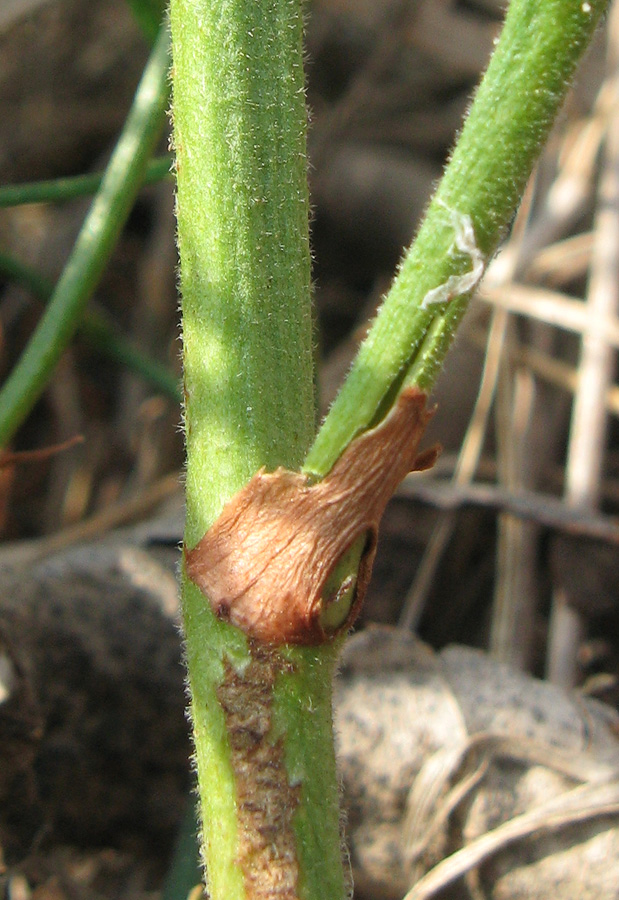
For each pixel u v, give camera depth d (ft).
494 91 0.16
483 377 0.42
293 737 0.17
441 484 0.37
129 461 0.53
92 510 0.52
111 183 0.26
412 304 0.16
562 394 0.44
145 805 0.29
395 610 0.36
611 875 0.25
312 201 0.59
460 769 0.26
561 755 0.26
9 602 0.28
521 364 0.43
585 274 0.47
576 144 0.47
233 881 0.17
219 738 0.17
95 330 0.39
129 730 0.28
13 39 0.65
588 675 0.35
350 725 0.26
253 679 0.16
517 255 0.43
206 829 0.17
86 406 0.57
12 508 0.53
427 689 0.27
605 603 0.34
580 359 0.45
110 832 0.29
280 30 0.17
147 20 0.29
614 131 0.44
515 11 0.16
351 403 0.16
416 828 0.26
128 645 0.28
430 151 0.63
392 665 0.28
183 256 0.17
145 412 0.53
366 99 0.65
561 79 0.16
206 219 0.17
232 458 0.17
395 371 0.16
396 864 0.26
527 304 0.42
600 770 0.25
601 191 0.44
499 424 0.41
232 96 0.17
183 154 0.17
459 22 0.60
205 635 0.17
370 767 0.26
